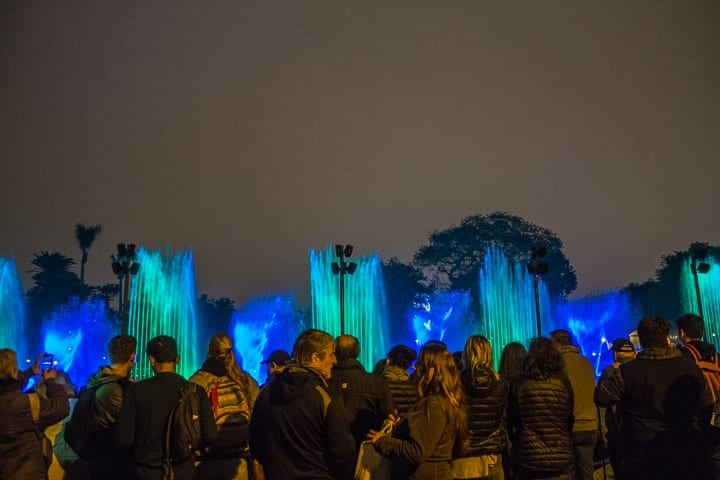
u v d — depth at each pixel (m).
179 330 59.25
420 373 6.09
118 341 7.12
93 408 6.87
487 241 84.19
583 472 8.52
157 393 6.47
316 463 5.71
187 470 6.41
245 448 7.27
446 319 82.00
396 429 6.13
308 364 5.98
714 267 75.25
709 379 7.98
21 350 66.94
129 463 6.66
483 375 6.68
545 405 6.80
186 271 60.50
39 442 6.70
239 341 85.62
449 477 5.96
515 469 6.93
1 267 68.06
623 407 6.97
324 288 64.88
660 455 6.62
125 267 30.44
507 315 79.62
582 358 8.77
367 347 72.38
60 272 69.38
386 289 81.81
